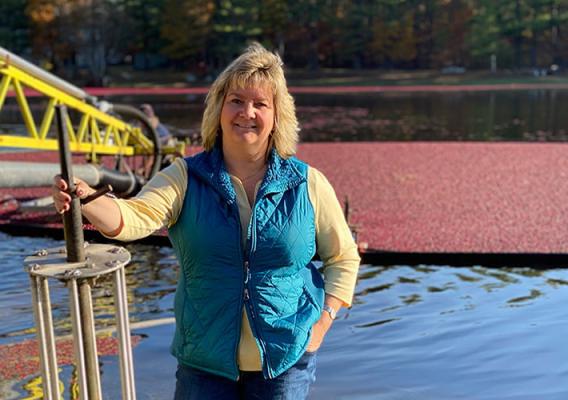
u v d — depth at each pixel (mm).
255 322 2625
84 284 2441
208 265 2629
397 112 35688
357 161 16672
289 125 2742
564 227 9453
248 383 2670
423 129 26922
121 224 2492
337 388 4367
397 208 10805
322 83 71812
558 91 57531
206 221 2621
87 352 2496
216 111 2729
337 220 2803
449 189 12656
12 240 8367
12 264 7285
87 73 76375
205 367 2646
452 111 36344
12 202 10367
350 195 11969
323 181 2787
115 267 2471
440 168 15461
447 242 8438
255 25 80812
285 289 2676
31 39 78375
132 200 2582
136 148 10969
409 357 4875
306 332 2664
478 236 8828
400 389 4367
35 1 75125
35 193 11188
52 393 2570
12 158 16234
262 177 2746
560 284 6730
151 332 5293
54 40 77000
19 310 5828
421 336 5277
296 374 2684
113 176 8977
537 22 85188
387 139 23203
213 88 2736
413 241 8469
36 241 8328
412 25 86312
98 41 77188
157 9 83188
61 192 2414
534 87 64188
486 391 4355
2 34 79188
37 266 2477
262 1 83250
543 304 6078
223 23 80500
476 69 90062
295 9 84562
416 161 16672
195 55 85750
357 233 8195
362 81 74375
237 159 2727
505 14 87375
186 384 2709
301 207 2697
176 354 2732
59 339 5117
